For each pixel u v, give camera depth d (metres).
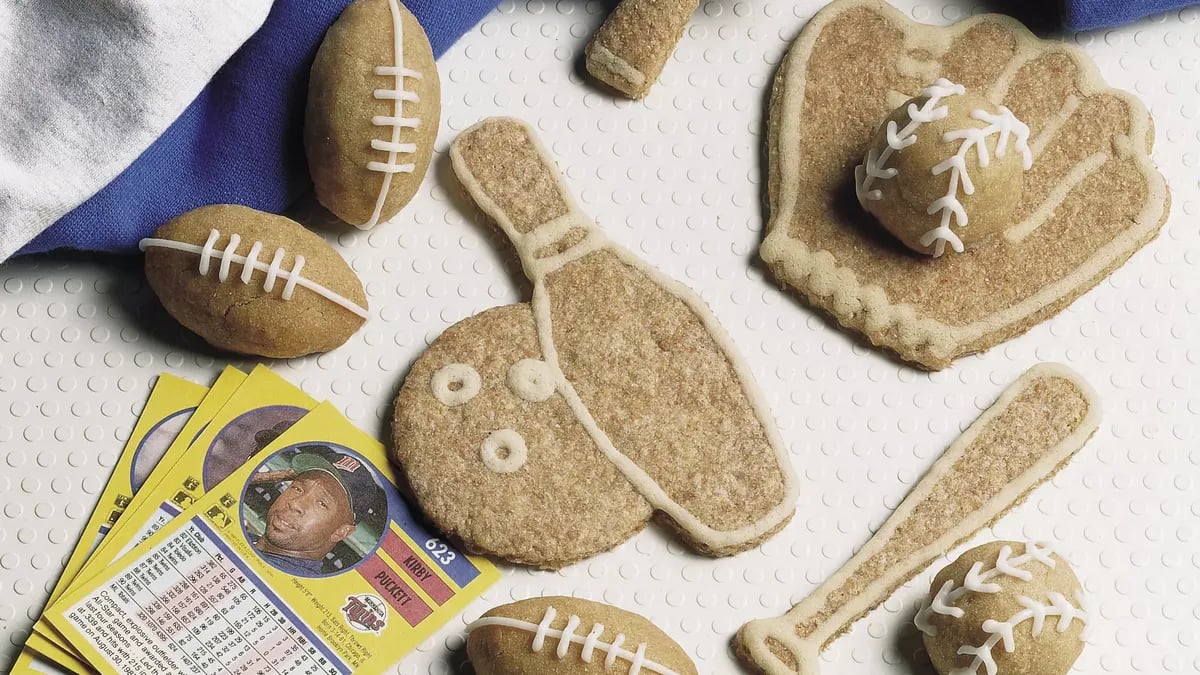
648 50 0.52
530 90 0.54
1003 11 0.54
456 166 0.52
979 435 0.51
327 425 0.51
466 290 0.52
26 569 0.50
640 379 0.51
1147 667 0.50
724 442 0.50
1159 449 0.52
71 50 0.49
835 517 0.51
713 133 0.54
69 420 0.51
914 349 0.51
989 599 0.48
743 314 0.52
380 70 0.49
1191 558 0.51
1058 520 0.51
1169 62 0.54
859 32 0.53
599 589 0.50
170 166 0.51
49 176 0.49
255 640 0.49
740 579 0.50
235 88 0.51
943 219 0.50
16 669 0.49
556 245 0.52
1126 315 0.52
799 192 0.52
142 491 0.50
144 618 0.49
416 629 0.49
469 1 0.52
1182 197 0.53
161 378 0.51
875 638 0.50
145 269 0.50
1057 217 0.52
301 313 0.49
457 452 0.50
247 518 0.50
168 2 0.48
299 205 0.53
